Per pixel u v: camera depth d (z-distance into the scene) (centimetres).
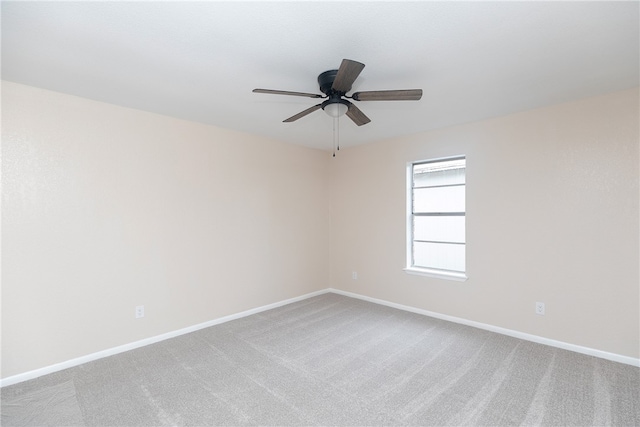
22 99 244
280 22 165
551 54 200
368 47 191
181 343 310
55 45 188
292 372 252
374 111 307
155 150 315
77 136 269
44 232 253
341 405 209
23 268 244
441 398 215
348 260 479
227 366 262
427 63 211
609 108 266
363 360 271
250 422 193
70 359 264
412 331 335
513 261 319
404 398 216
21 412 203
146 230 309
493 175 332
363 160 455
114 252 289
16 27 168
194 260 344
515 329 318
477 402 210
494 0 148
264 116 325
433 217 394
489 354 279
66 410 204
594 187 275
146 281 309
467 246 352
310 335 326
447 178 382
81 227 271
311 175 477
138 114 304
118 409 205
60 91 258
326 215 500
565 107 288
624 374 242
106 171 284
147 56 201
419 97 204
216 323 362
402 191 409
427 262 400
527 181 310
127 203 297
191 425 190
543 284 301
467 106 296
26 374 243
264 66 215
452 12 158
